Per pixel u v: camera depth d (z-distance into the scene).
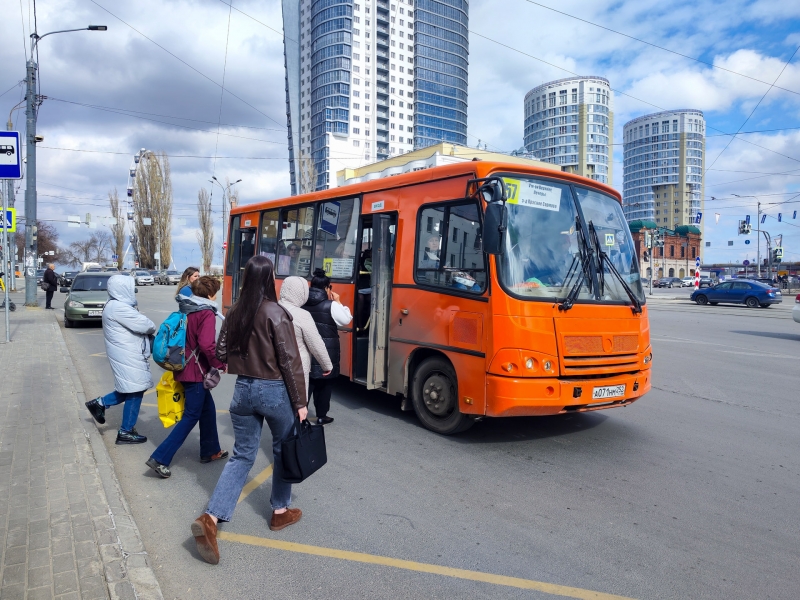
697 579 3.53
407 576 3.53
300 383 3.68
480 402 5.71
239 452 3.77
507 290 5.53
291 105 125.12
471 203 5.96
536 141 149.00
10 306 21.89
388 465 5.48
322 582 3.45
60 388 8.12
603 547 3.91
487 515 4.40
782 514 4.46
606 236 6.43
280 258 9.70
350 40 115.69
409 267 6.73
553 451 5.93
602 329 5.89
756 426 6.92
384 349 7.00
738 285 32.50
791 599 3.33
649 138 146.00
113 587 3.12
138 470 5.32
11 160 10.39
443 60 131.25
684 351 13.15
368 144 119.75
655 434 6.57
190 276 5.21
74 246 104.00
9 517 3.96
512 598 3.31
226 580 3.47
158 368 10.72
